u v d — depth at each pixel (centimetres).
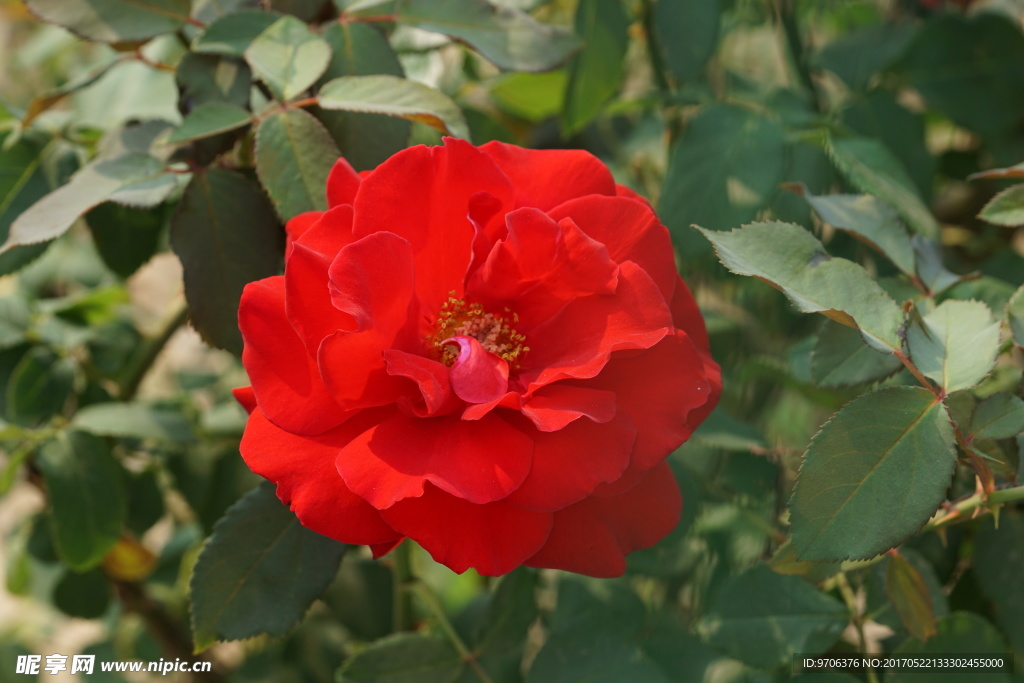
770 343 59
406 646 47
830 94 64
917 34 57
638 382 42
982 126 57
